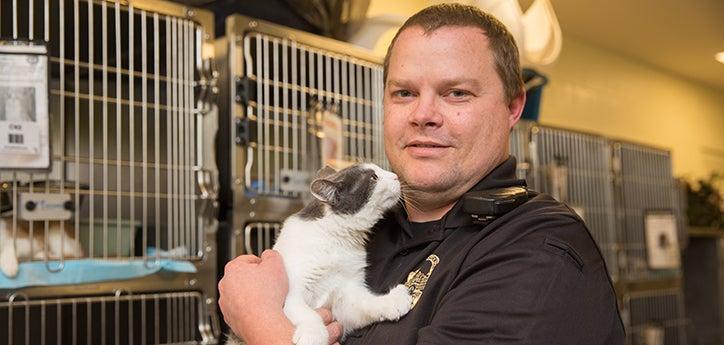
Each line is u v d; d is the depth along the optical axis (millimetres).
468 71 1532
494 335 1238
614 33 4207
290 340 1341
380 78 2428
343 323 1546
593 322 1286
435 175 1559
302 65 2207
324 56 2291
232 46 2059
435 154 1562
